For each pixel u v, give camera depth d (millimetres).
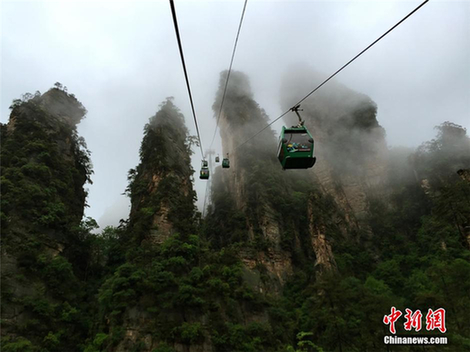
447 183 66438
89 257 47375
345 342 28734
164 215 47594
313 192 69938
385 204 76000
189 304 35594
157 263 38906
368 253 62219
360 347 28484
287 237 58938
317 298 35500
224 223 65812
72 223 45719
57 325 34562
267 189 65938
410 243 62000
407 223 68438
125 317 33594
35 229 39469
